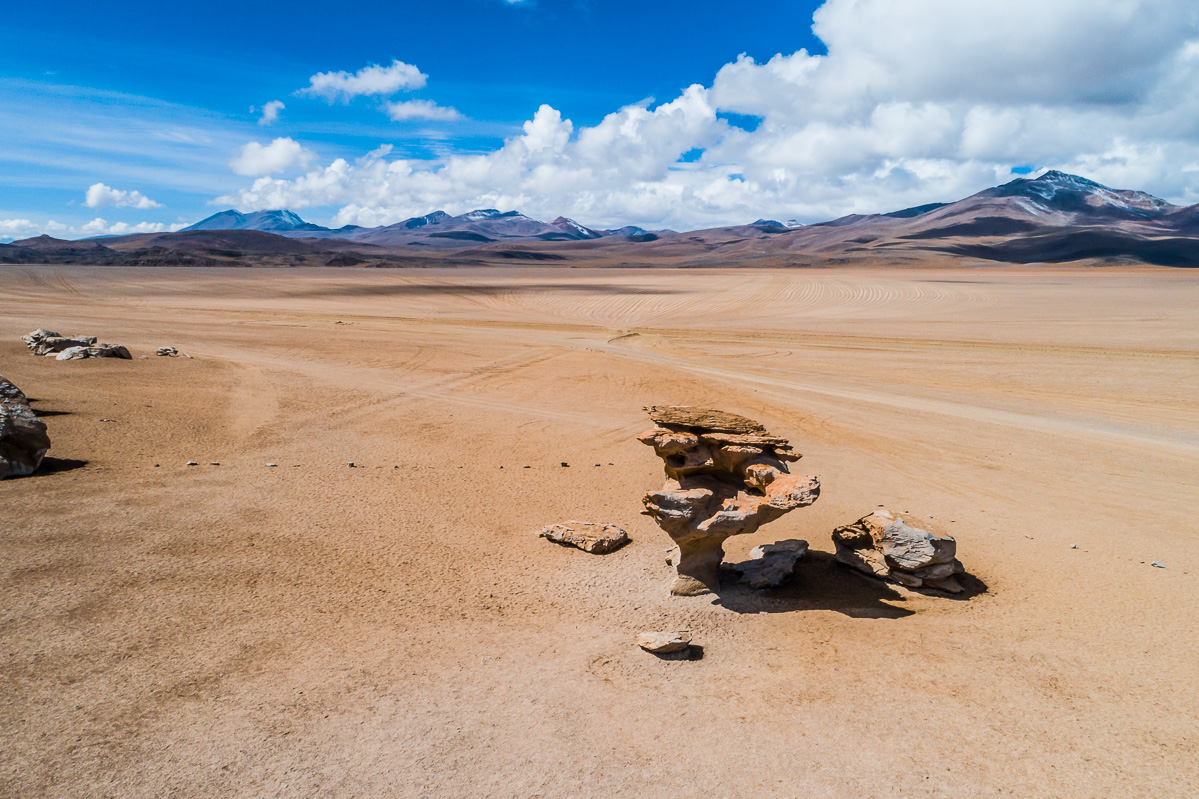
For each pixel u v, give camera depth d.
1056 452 25.00
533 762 7.97
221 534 14.53
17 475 17.14
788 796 7.53
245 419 26.45
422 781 7.56
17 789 7.04
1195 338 53.31
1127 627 11.78
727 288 120.00
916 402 33.66
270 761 7.72
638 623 11.85
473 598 12.51
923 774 7.90
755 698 9.48
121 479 17.83
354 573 13.18
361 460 21.73
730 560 15.28
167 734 8.07
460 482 20.08
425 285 127.75
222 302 92.62
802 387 37.34
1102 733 8.70
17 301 81.12
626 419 30.02
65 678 9.00
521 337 58.56
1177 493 20.41
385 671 9.79
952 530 17.14
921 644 11.16
